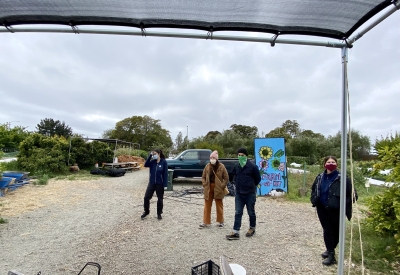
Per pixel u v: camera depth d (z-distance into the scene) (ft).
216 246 14.75
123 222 19.27
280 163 32.04
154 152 19.77
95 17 7.03
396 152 14.58
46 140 50.21
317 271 11.86
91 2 6.32
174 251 13.97
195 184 41.81
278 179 31.81
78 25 7.41
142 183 41.11
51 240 15.40
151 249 14.19
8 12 6.88
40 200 26.23
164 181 19.98
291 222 20.02
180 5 6.36
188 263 12.55
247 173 16.02
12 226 17.88
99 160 58.85
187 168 39.73
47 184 36.42
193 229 17.79
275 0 6.14
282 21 7.05
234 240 15.74
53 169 47.39
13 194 28.71
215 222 19.66
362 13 6.57
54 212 21.89
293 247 14.76
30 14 6.97
